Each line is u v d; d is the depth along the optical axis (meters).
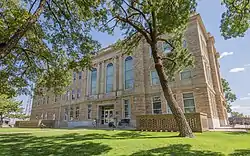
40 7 8.03
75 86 35.00
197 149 6.86
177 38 13.45
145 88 24.42
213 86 26.08
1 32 7.31
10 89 14.34
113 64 29.30
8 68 13.18
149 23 11.98
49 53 12.83
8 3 9.70
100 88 30.20
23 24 7.49
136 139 9.10
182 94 20.95
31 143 8.27
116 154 6.11
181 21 10.66
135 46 15.56
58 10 10.70
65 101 36.09
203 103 19.34
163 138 9.26
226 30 11.30
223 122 24.47
